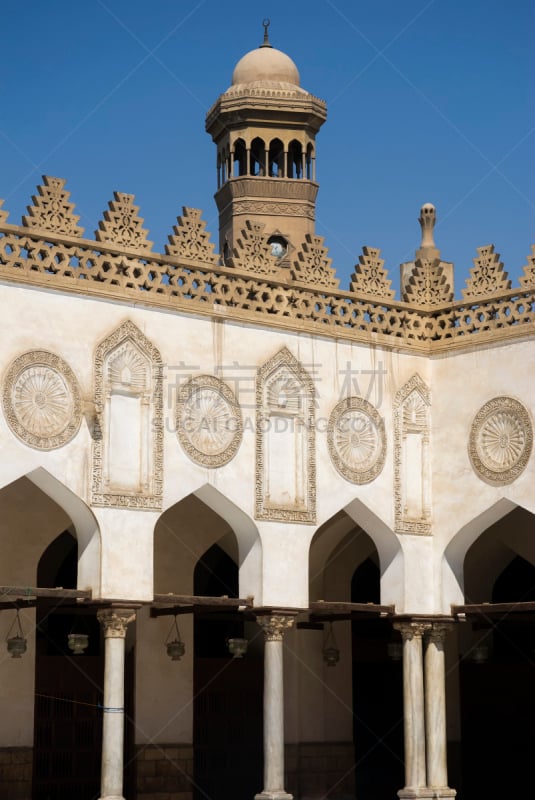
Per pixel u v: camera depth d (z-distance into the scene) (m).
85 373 13.46
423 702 15.62
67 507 13.46
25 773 14.99
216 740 17.02
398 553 15.60
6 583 14.92
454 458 15.79
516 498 15.17
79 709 16.23
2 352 12.93
